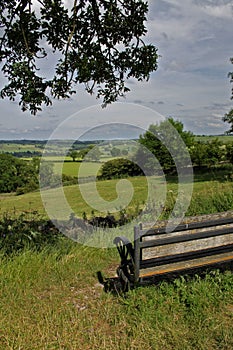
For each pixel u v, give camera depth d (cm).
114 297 347
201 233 338
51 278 390
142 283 350
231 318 302
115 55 504
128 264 338
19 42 473
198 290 337
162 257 330
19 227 546
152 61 507
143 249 319
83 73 429
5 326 291
